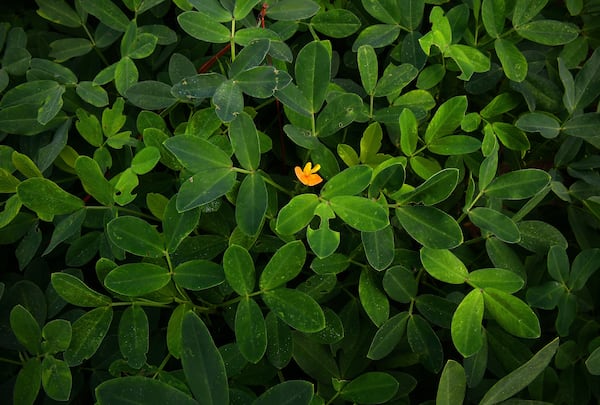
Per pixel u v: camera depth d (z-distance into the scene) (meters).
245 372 0.60
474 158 0.65
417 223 0.57
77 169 0.58
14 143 0.68
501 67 0.68
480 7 0.69
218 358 0.49
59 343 0.56
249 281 0.55
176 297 0.59
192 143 0.56
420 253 0.57
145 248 0.56
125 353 0.56
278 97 0.60
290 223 0.55
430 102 0.65
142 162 0.60
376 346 0.58
